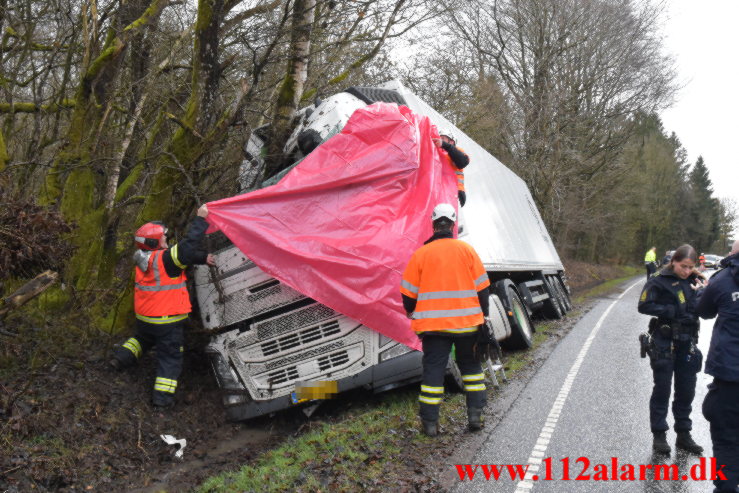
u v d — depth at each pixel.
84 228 6.54
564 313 15.66
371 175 5.86
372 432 5.37
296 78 7.64
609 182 33.62
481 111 21.34
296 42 7.80
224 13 7.00
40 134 7.61
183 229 7.11
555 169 26.12
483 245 8.09
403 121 6.03
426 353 5.21
